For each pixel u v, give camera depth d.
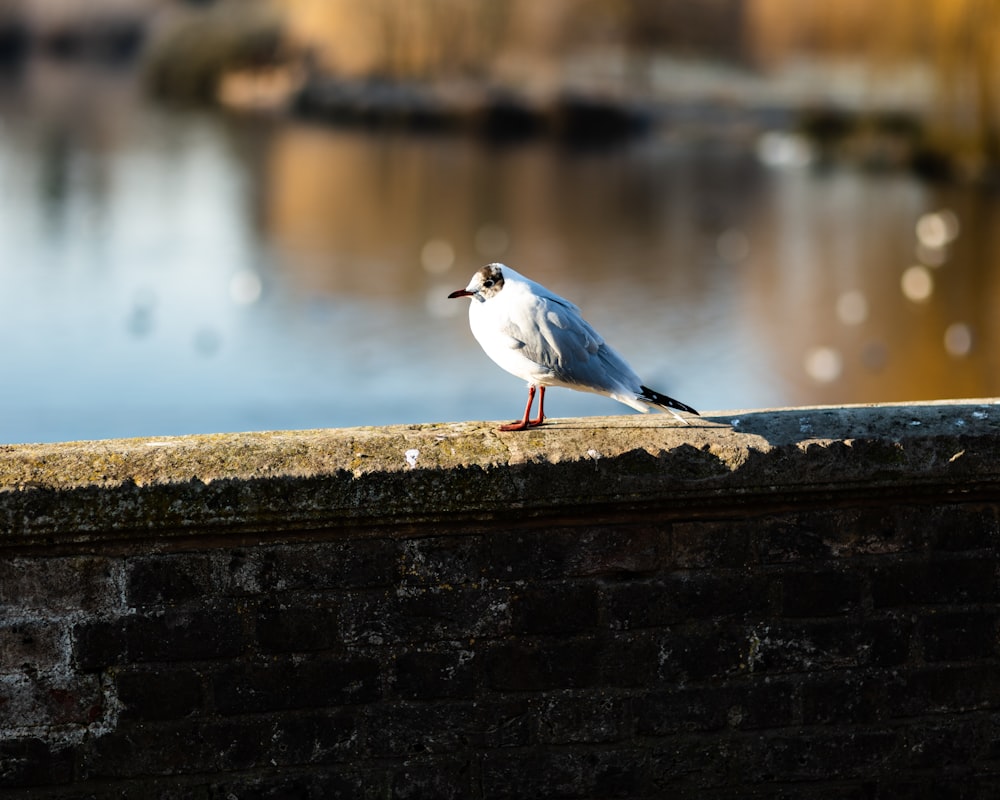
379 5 64.62
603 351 3.71
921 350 22.06
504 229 33.72
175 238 31.92
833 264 29.19
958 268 28.69
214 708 3.54
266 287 26.42
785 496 3.67
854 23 54.03
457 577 3.60
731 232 33.38
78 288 26.09
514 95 60.16
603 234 33.25
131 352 21.28
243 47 69.75
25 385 19.23
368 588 3.56
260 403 18.50
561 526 3.62
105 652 3.47
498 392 18.95
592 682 3.69
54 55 99.94
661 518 3.67
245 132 54.91
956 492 3.75
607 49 65.00
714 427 3.68
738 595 3.73
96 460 3.41
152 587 3.47
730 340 22.56
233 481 3.40
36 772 3.49
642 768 3.75
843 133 49.03
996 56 39.12
